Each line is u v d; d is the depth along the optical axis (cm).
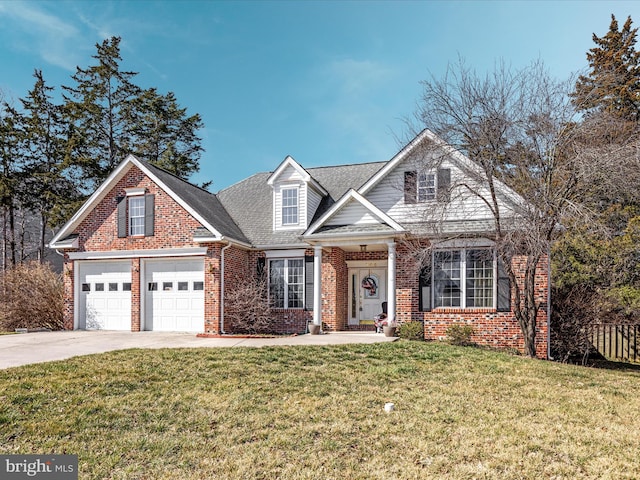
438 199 1368
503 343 1459
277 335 1647
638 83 2511
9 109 3183
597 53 2742
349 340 1399
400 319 1576
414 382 926
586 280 1933
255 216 2025
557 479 519
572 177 1196
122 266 1836
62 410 707
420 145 1579
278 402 776
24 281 1961
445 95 1362
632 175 1182
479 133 1313
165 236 1759
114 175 1825
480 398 827
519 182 1356
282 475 523
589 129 1232
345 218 1642
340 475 524
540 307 1437
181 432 645
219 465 546
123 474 521
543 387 925
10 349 1248
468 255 1528
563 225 1286
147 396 787
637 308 1812
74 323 1853
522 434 654
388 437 636
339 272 1742
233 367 992
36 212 3347
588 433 664
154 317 1781
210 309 1659
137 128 3672
